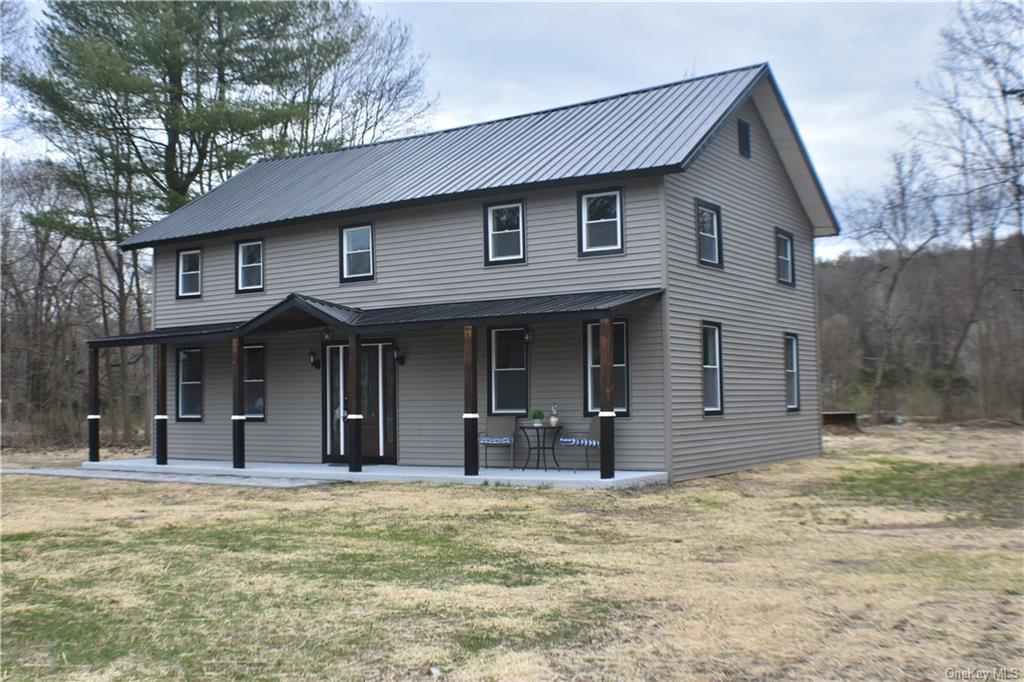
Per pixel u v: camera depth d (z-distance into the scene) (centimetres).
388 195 1722
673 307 1475
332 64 3095
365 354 1753
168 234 2022
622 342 1500
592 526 1026
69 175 2598
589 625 622
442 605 682
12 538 1015
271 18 2811
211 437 1983
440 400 1664
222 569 824
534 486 1368
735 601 674
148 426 2895
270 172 2269
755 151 1833
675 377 1473
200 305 2003
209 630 631
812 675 515
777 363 1877
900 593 691
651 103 1777
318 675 535
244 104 2662
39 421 2873
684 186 1537
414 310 1630
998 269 3128
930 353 3541
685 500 1234
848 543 910
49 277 3017
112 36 2609
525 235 1577
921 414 3388
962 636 582
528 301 1516
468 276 1633
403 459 1703
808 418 2006
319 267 1819
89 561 873
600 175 1462
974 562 809
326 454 1795
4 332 2905
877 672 519
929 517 1089
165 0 2614
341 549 909
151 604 705
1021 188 1623
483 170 1681
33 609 696
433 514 1123
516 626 623
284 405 1862
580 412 1524
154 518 1141
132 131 2642
